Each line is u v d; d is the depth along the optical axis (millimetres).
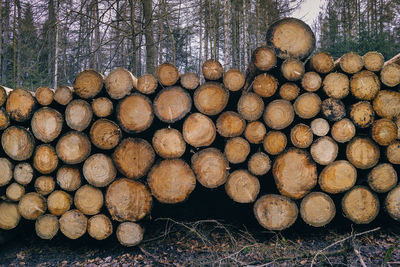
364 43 8883
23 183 2920
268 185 3111
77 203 2883
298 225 3174
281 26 2791
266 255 2582
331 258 2459
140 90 2857
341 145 2996
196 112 2896
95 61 9180
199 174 2869
